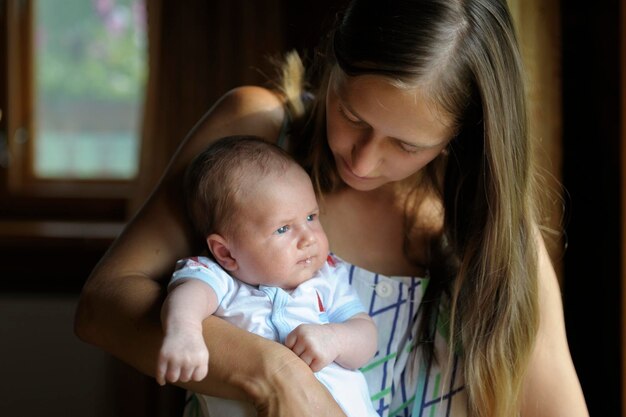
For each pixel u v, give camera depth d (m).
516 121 1.13
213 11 2.88
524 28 1.91
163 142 2.88
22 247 2.98
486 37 1.06
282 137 1.28
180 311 1.02
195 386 1.06
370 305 1.21
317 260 1.17
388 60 0.98
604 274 1.96
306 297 1.15
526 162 1.16
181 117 2.88
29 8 3.10
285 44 2.95
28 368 2.91
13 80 3.10
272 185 1.14
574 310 2.07
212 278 1.12
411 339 1.21
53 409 2.89
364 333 1.13
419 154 1.08
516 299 1.18
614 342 1.92
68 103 3.15
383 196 1.26
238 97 1.30
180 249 1.20
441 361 1.21
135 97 3.15
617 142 1.88
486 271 1.18
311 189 1.18
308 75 1.34
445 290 1.24
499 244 1.16
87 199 3.15
